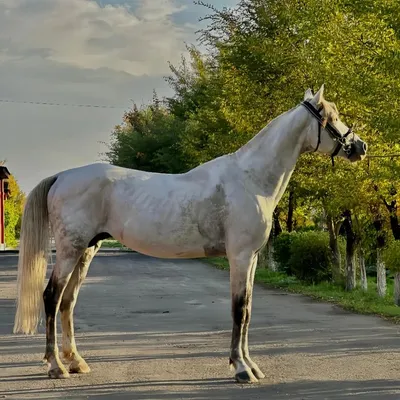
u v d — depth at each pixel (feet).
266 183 26.99
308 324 40.73
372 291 63.93
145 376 26.61
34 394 23.98
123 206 26.61
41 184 27.32
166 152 143.74
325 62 50.85
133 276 81.35
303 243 69.00
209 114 81.41
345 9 49.80
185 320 42.68
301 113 27.25
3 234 183.32
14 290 65.00
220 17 79.56
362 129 49.44
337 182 51.75
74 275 27.68
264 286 68.64
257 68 63.26
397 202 53.16
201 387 24.82
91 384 25.39
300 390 24.27
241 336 26.32
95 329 39.01
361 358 29.86
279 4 62.64
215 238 26.63
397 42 44.19
